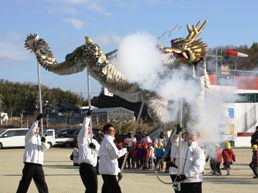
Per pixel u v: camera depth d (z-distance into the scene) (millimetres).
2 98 81312
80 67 10719
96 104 65062
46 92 84375
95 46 10305
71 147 38000
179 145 7191
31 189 12312
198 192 7289
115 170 8789
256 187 12922
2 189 12266
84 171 9266
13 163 21562
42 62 10750
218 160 16203
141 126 32469
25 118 70375
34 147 10031
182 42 10117
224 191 12062
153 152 19109
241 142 31750
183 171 7301
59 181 14266
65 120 67688
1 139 35719
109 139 8789
